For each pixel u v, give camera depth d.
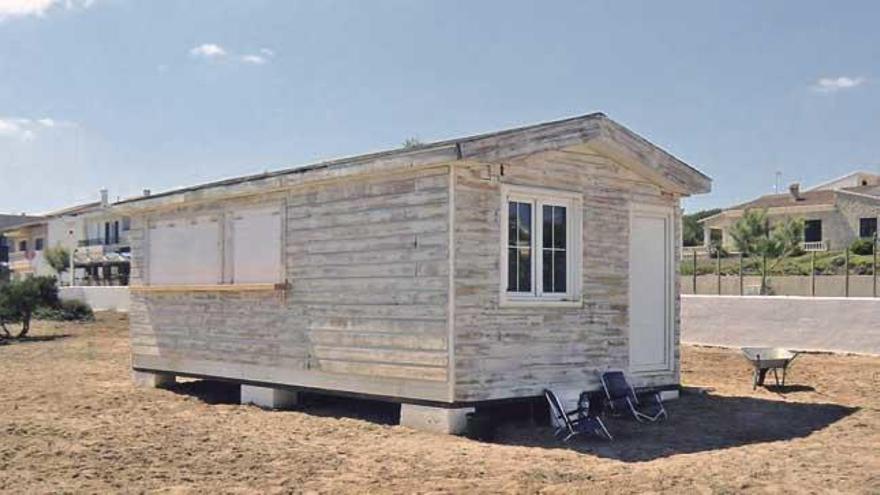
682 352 18.30
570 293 11.06
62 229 62.78
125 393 14.14
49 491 7.54
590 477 7.75
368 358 10.86
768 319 18.39
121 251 55.72
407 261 10.34
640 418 10.77
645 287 12.24
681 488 7.36
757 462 8.39
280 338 12.34
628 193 11.88
